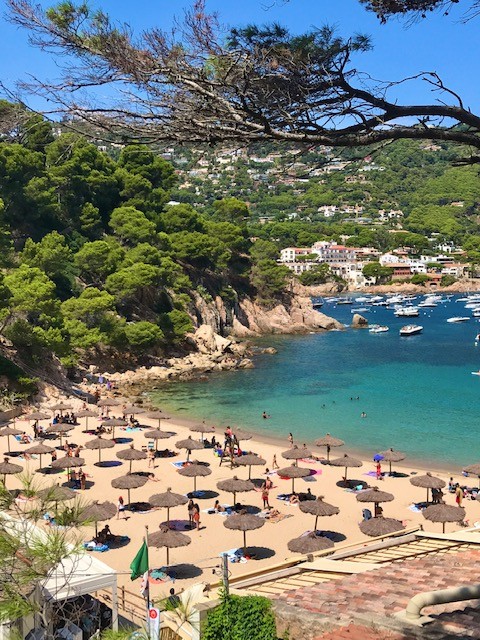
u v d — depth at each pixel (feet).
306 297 581.94
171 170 528.22
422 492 158.30
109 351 345.31
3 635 41.06
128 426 228.84
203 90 30.40
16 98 28.91
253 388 311.47
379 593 50.44
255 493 155.22
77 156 437.17
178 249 479.41
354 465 159.63
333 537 126.82
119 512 139.23
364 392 301.43
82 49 29.27
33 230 415.44
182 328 383.04
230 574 99.19
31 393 252.21
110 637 43.27
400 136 31.94
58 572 71.67
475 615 41.91
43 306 279.28
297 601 50.11
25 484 42.98
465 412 258.57
